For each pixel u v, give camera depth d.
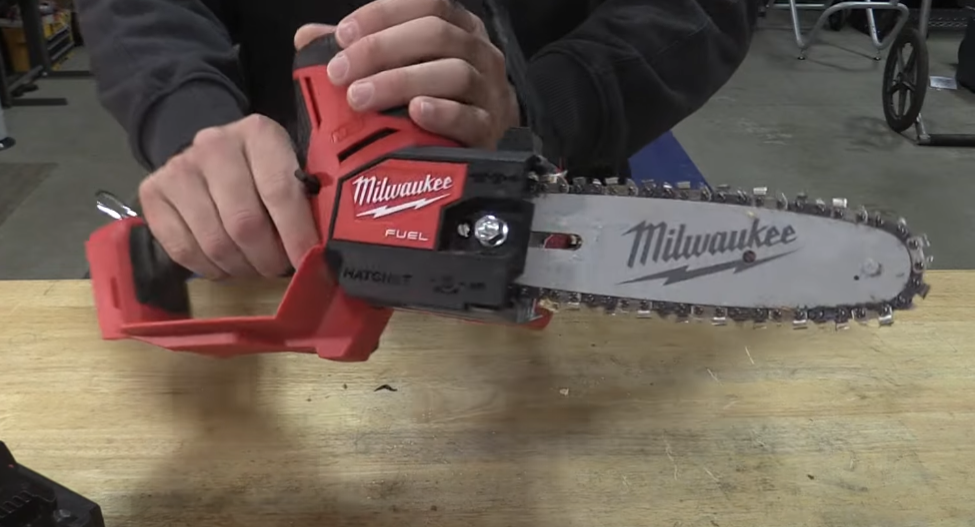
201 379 0.77
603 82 0.74
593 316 0.88
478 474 0.65
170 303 0.60
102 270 0.60
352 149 0.47
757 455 0.67
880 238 0.43
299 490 0.63
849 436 0.69
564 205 0.45
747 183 2.36
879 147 2.60
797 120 2.81
